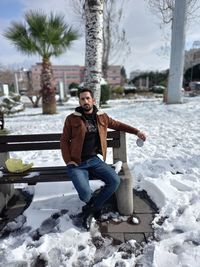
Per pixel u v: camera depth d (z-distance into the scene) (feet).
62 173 8.34
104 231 7.68
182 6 32.60
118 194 8.32
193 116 25.18
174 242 6.88
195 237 6.99
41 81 37.81
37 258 6.54
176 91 36.27
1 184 8.81
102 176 7.79
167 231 7.44
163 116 26.81
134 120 25.40
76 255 6.61
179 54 34.68
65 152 7.97
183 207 8.49
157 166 12.17
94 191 9.65
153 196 9.57
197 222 7.66
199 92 62.44
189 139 16.67
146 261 6.37
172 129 19.94
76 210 8.68
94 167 7.93
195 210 8.21
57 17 34.01
